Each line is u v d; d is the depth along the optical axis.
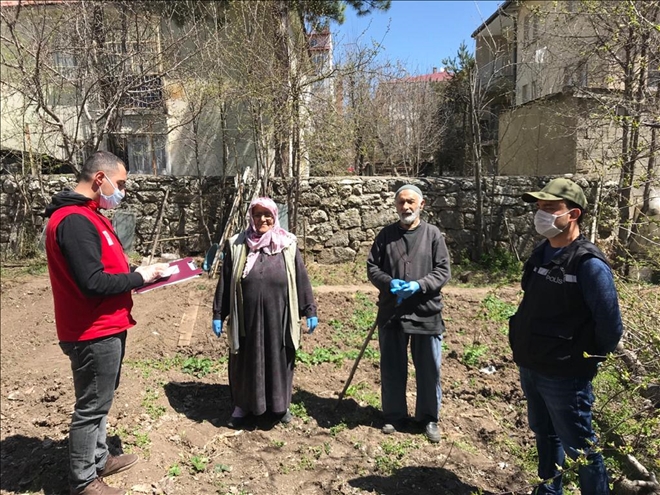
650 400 2.98
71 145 8.40
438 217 8.96
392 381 3.60
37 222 9.12
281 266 3.56
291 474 3.14
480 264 8.74
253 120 8.75
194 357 5.03
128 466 3.06
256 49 8.14
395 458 3.32
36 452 3.29
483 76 10.20
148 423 3.60
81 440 2.70
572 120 8.60
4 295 7.34
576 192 2.36
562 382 2.38
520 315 2.58
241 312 3.50
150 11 8.83
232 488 2.98
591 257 2.27
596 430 3.37
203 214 9.15
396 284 3.29
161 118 9.38
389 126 15.76
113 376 2.73
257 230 3.59
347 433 3.61
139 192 9.15
